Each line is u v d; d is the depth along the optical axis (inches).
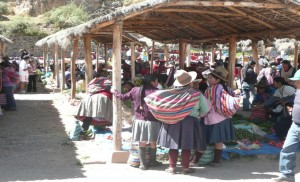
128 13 285.9
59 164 289.4
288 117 356.8
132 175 264.8
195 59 1231.5
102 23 294.0
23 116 506.3
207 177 262.7
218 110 276.5
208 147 291.1
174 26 525.7
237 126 378.3
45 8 2028.8
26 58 779.4
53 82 928.9
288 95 361.4
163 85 540.7
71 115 515.8
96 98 365.4
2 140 366.9
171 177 261.3
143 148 276.8
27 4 2022.6
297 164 304.3
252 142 343.3
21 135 390.3
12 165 285.1
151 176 263.0
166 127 263.6
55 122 463.8
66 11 1754.4
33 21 1753.2
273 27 431.2
